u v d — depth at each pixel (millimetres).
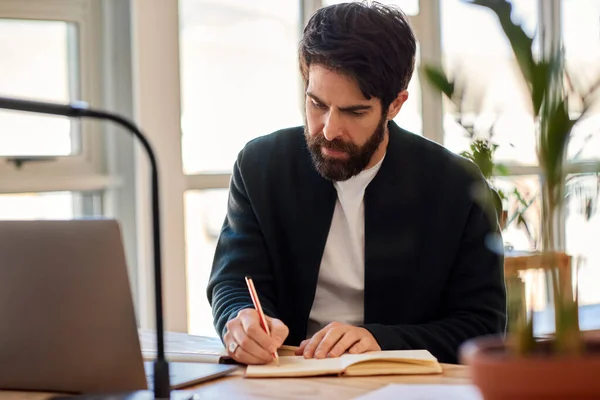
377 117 1648
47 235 1218
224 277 1771
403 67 1655
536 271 924
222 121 3262
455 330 1617
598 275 4406
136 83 2945
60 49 2906
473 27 4031
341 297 1775
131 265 3004
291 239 1793
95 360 1209
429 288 1742
